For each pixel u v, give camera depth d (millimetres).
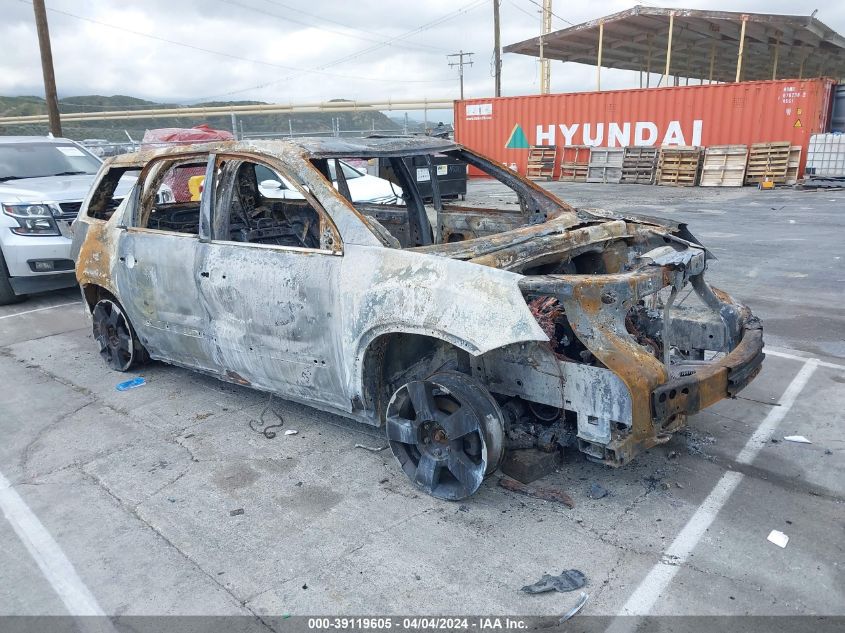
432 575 2807
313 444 4094
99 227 5273
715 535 2998
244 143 4184
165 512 3387
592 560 2855
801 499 3271
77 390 5215
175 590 2783
